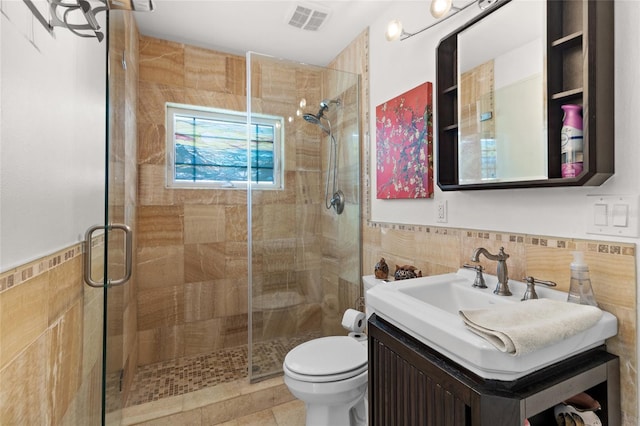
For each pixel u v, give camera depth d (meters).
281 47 2.42
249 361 2.02
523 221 1.13
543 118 1.03
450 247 1.46
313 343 1.61
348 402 1.38
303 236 2.25
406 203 1.78
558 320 0.75
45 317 0.76
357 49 2.26
